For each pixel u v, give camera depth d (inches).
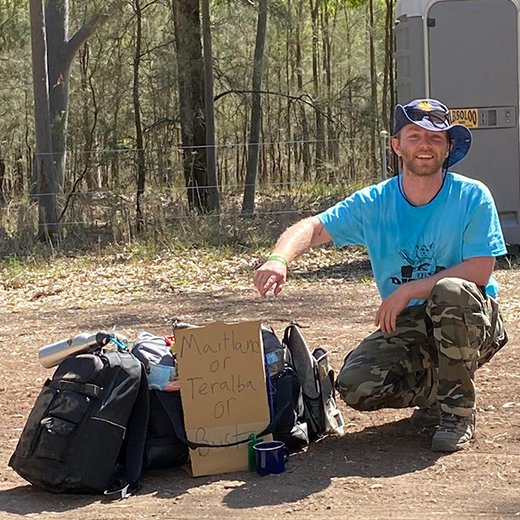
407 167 170.2
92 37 809.5
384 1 1258.0
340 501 148.5
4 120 1152.8
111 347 191.2
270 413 169.6
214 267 471.5
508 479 155.5
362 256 489.7
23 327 341.4
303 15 1175.0
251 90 723.4
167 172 666.2
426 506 144.9
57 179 636.1
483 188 172.4
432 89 432.1
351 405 174.6
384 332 170.6
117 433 157.6
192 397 165.8
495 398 204.1
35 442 156.9
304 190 713.0
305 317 327.6
